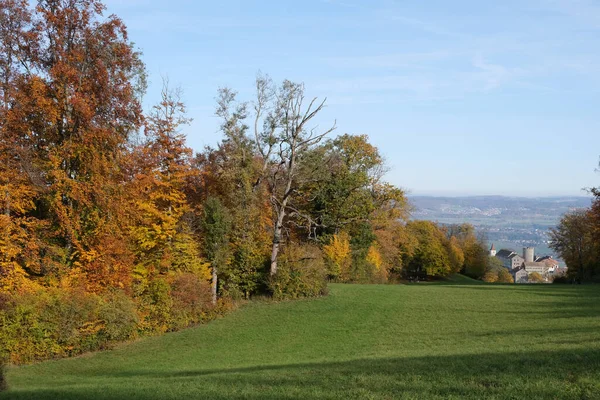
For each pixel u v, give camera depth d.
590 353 13.46
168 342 28.75
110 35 32.97
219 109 46.12
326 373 14.26
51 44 32.00
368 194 59.53
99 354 26.47
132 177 36.84
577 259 77.50
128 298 29.81
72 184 31.42
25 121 31.41
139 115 35.22
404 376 12.62
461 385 11.09
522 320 26.95
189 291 33.00
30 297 25.88
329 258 52.09
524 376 11.40
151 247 34.41
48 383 18.66
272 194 43.25
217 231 36.84
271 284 38.97
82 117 31.31
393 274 73.44
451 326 26.98
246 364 20.88
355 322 30.75
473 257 104.88
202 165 47.81
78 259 32.75
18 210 31.47
